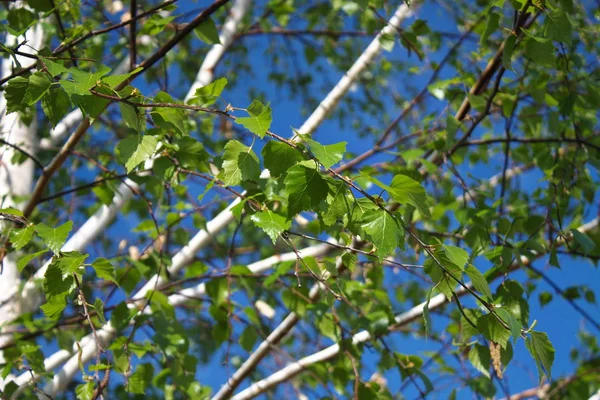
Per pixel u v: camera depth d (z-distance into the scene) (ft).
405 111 9.17
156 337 7.43
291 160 5.86
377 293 8.07
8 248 7.40
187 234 7.86
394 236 5.75
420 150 7.66
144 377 7.30
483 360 6.87
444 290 5.96
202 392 7.80
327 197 5.87
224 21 12.12
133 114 5.85
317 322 7.67
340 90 9.47
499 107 8.28
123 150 5.90
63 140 11.63
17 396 7.52
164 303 7.59
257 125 5.75
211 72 10.36
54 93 5.88
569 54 7.79
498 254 7.22
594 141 8.27
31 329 7.70
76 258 5.89
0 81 6.25
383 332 7.75
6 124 9.05
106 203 7.58
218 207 10.29
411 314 8.48
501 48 7.23
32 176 9.85
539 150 8.86
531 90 7.64
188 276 8.02
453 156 8.21
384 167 8.11
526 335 5.94
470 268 5.88
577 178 8.20
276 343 8.18
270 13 12.80
